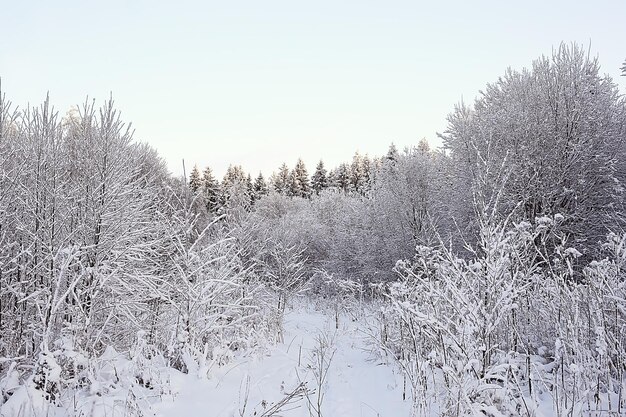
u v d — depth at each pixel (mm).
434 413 6117
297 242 27047
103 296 8492
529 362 5930
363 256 23266
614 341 5762
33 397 5645
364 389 7652
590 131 15648
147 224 10211
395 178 23281
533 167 14844
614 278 6648
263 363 9445
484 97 19422
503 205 14664
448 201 18844
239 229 14148
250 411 6273
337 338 12648
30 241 8438
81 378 6809
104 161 8773
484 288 6219
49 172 8445
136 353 7062
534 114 16047
